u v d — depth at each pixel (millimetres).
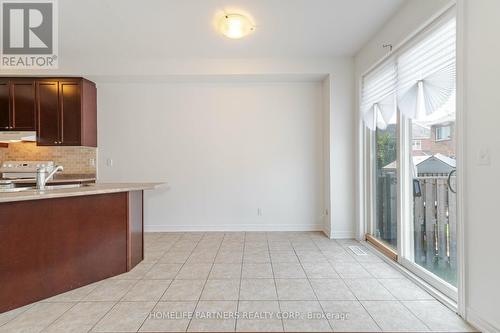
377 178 3633
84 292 2412
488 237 1749
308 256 3293
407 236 2879
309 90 4496
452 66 2123
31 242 2238
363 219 3904
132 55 3971
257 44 3617
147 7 2758
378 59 3273
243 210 4543
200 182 4543
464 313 1947
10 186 3246
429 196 2541
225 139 4523
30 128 4062
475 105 1834
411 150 2818
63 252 2414
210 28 3186
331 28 3193
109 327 1902
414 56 2582
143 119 4523
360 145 3891
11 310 2123
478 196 1819
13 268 2146
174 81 4418
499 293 1677
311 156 4508
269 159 4516
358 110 3900
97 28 3172
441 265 2393
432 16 2281
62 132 4082
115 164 4531
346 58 4027
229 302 2225
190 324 1931
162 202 4543
